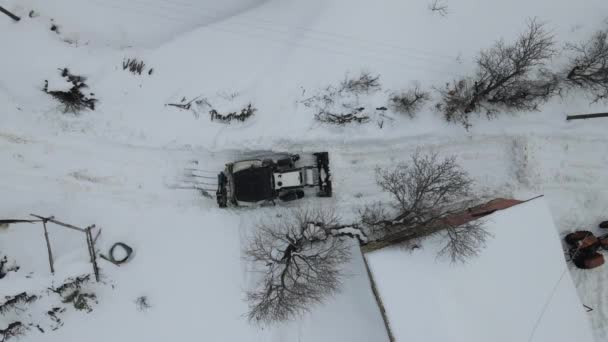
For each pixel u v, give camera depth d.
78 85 22.34
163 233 22.98
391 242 19.59
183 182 23.22
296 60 23.00
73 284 21.97
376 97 22.58
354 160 23.19
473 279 18.36
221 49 23.39
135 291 22.67
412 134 22.95
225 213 22.97
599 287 23.27
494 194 23.42
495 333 18.02
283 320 21.44
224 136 22.77
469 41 22.75
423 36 22.81
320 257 20.94
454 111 22.84
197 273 22.78
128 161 23.14
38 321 22.09
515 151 23.38
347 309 22.02
